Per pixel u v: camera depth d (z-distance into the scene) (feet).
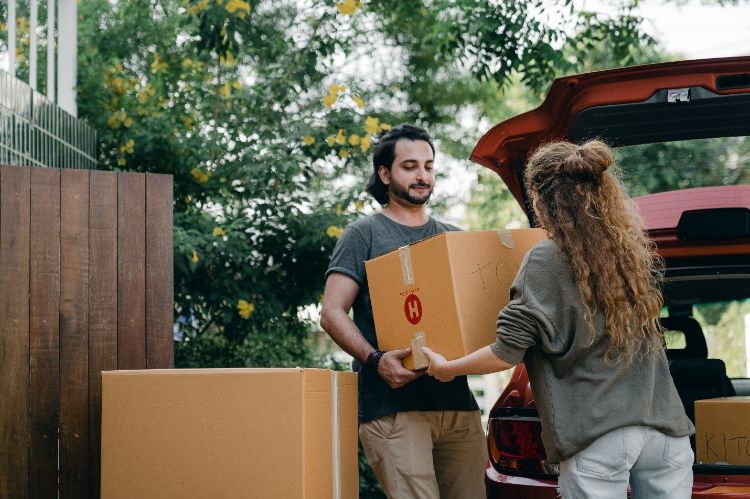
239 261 18.48
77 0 21.29
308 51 20.39
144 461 9.16
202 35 19.29
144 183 11.84
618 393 8.27
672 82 11.02
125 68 21.16
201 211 19.97
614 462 8.21
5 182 11.41
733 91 10.99
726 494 9.53
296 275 19.40
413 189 11.46
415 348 10.21
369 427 11.01
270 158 19.27
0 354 11.23
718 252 11.70
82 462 11.28
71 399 11.34
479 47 20.40
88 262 11.57
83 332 11.47
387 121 21.20
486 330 9.80
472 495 11.34
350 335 10.86
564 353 8.41
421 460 10.78
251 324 19.13
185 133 19.98
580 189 8.58
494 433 10.70
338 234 18.76
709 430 10.46
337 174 21.40
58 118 17.25
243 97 20.11
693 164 14.29
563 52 21.98
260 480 8.98
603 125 11.87
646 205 12.53
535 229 10.44
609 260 8.36
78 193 11.62
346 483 10.35
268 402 9.04
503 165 12.53
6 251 11.35
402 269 10.31
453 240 9.76
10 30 17.57
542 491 10.09
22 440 11.16
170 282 11.78
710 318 14.17
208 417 9.12
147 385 9.23
